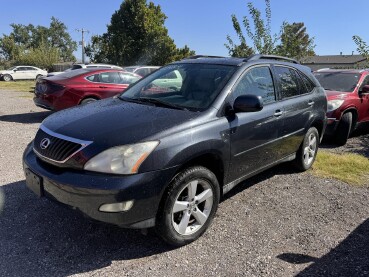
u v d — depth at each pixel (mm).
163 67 4820
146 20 36062
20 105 13258
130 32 36594
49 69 44406
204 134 3373
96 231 3596
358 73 8648
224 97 3768
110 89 9367
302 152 5355
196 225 3494
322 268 3133
